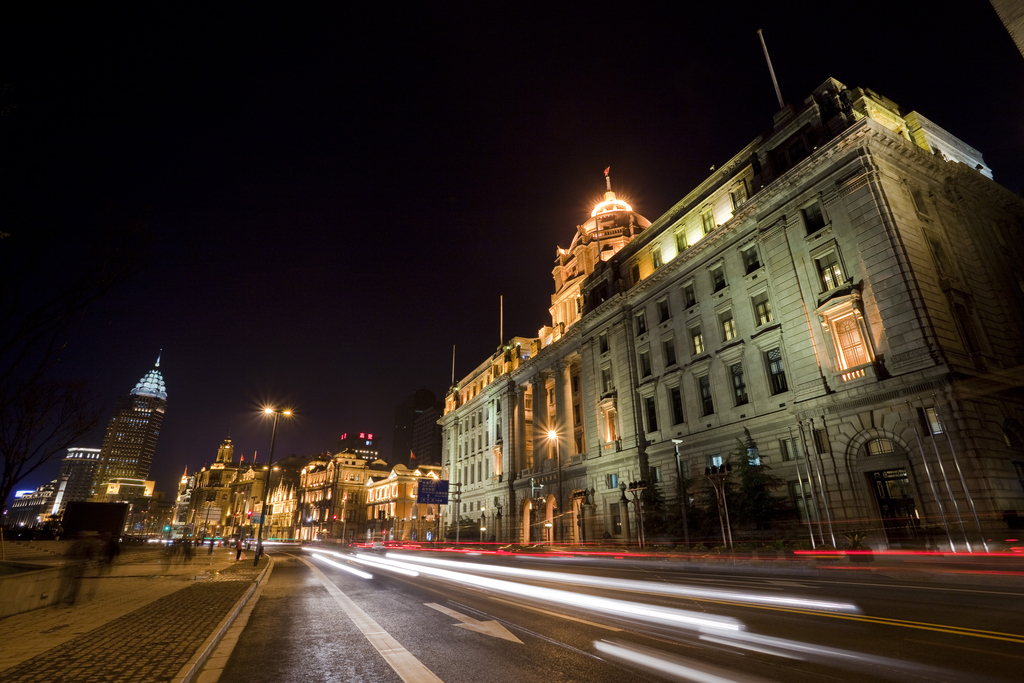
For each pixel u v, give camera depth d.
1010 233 34.69
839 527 26.78
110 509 41.09
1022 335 30.00
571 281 63.84
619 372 46.09
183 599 15.59
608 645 8.71
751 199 34.12
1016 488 23.05
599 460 47.03
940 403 23.78
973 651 7.51
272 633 10.73
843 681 6.34
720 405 35.59
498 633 10.12
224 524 160.88
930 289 26.08
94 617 12.17
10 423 20.14
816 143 31.58
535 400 63.22
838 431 27.67
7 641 9.37
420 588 19.20
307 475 149.00
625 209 65.62
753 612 11.20
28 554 35.50
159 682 6.67
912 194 29.17
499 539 65.38
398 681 7.09
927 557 21.33
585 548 43.88
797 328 30.73
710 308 37.59
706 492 34.41
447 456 88.31
